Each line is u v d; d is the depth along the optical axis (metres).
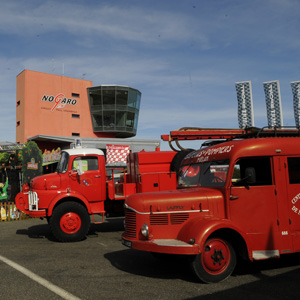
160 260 7.03
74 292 4.94
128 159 10.96
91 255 7.57
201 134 8.95
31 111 51.09
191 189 6.32
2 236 10.53
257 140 5.99
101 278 5.68
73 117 54.94
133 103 57.97
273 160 5.93
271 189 5.84
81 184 10.11
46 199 9.70
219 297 4.66
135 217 5.84
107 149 36.00
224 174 5.88
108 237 10.15
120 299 4.63
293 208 5.90
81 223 9.59
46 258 7.27
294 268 6.09
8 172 21.62
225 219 5.55
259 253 5.65
